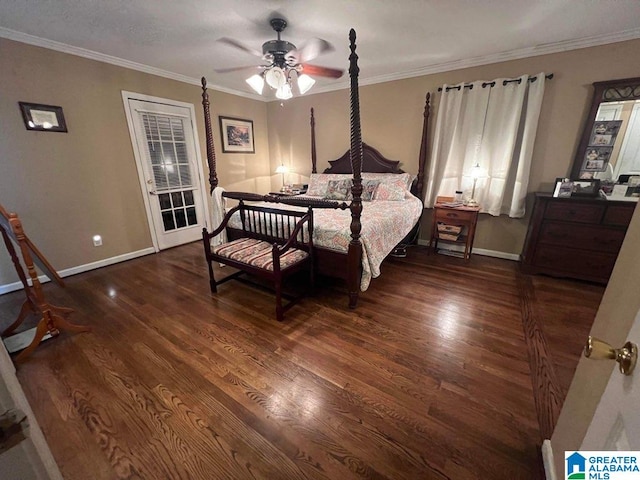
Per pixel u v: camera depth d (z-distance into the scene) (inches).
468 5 80.8
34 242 110.0
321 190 163.6
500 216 135.4
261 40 102.7
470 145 132.0
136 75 130.6
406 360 69.1
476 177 132.5
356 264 87.5
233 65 131.0
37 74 103.2
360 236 88.5
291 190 180.5
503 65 120.6
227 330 81.8
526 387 60.6
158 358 70.3
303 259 93.0
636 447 17.0
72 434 50.8
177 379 63.6
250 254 94.4
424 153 143.5
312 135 181.0
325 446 48.7
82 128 117.0
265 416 54.4
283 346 74.7
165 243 154.1
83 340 77.2
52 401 57.8
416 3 79.4
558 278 114.2
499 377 63.4
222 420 53.6
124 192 134.0
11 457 17.3
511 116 120.4
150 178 142.8
